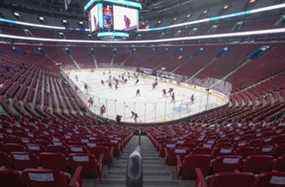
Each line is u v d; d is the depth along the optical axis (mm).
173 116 29203
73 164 6172
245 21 48156
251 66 39938
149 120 28156
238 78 38438
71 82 45094
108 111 30750
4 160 5535
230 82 38094
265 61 39094
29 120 15078
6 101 18609
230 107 29219
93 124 20047
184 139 10375
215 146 7516
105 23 39156
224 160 5449
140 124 27078
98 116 28328
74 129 13484
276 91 27562
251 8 46562
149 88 44469
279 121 16312
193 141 9492
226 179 3742
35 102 22844
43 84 33000
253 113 20453
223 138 9711
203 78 43031
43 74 40719
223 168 5469
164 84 48562
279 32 39844
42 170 3947
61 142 8367
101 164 7000
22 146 6594
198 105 33031
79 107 28484
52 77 41781
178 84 46812
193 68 49281
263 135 10055
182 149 8078
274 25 41250
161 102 34719
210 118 23031
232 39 48938
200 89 41625
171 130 17078
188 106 32719
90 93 39469
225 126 16500
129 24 40656
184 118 28312
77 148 7133
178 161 6742
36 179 3924
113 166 8758
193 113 29703
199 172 4988
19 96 21594
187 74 47875
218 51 49906
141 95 38781
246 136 10047
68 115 23328
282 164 5176
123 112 30516
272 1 43156
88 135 11297
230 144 7746
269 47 41438
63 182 3967
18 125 12195
